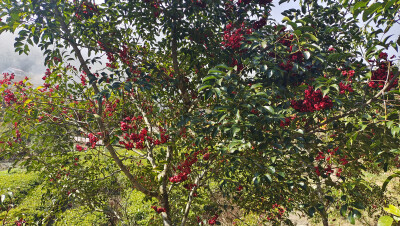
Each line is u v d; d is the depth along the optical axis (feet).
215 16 11.64
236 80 7.24
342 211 6.71
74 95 13.35
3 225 6.49
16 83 11.91
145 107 12.92
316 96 7.92
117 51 11.00
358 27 10.50
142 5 10.88
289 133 7.84
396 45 7.18
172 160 12.19
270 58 9.37
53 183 12.98
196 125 9.09
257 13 11.96
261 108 6.63
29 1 7.97
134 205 25.70
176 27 11.50
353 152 10.01
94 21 10.14
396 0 5.16
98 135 10.00
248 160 8.49
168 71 14.32
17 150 11.62
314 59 8.55
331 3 11.11
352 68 9.00
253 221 18.98
